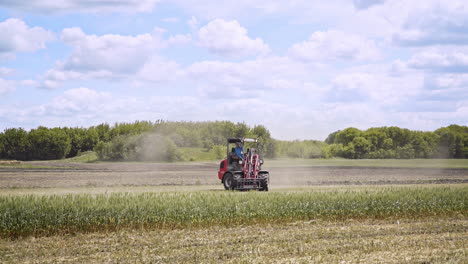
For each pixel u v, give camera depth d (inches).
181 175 1759.4
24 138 4151.1
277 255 450.6
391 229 590.9
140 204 643.5
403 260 430.0
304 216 675.4
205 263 422.6
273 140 3639.3
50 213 584.4
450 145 4333.2
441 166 2628.0
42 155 4200.3
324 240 519.5
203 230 588.1
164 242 514.0
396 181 1488.7
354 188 1139.3
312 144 3929.6
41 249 482.9
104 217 596.7
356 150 4106.8
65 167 2379.4
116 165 2704.2
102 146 3489.2
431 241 511.8
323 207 692.7
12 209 584.7
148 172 1957.4
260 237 540.7
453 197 793.6
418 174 1868.8
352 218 684.7
